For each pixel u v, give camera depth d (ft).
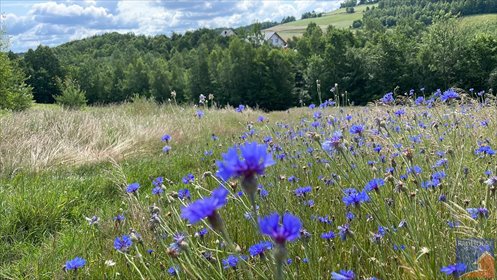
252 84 197.67
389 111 18.43
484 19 267.80
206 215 4.46
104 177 21.63
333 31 174.09
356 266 8.40
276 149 16.26
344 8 587.68
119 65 255.09
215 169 17.88
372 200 7.83
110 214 15.88
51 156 24.90
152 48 400.47
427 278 6.80
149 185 21.94
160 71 226.17
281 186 12.55
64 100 114.52
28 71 239.09
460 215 7.90
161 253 9.59
